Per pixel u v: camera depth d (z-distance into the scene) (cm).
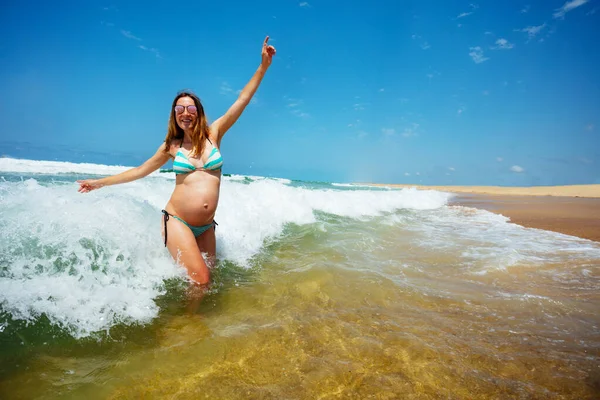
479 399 173
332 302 290
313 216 690
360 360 205
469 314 276
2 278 240
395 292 316
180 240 325
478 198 1822
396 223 727
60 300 238
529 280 367
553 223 816
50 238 281
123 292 268
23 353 195
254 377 188
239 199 632
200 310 267
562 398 175
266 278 341
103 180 384
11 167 1061
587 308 294
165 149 375
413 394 176
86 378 181
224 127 389
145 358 201
